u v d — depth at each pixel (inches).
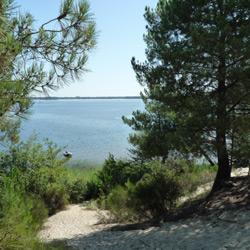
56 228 331.9
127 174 514.0
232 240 195.3
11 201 274.4
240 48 275.7
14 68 143.3
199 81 336.5
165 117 388.2
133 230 288.5
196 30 311.7
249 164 358.3
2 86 133.7
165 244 217.5
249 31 283.6
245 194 301.0
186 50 319.6
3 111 134.2
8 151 437.7
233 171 496.7
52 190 414.9
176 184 356.5
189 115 346.3
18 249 173.5
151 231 267.4
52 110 7303.2
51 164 458.3
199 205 325.4
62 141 1646.2
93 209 430.0
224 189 347.3
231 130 315.9
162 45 346.3
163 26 369.1
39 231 292.5
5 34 127.6
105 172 547.5
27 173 427.5
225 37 305.1
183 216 302.5
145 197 342.6
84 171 706.2
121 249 221.3
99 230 315.9
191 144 296.8
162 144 318.3
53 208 408.2
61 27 149.5
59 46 153.9
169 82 338.3
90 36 152.6
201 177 494.6
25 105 143.6
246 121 298.5
